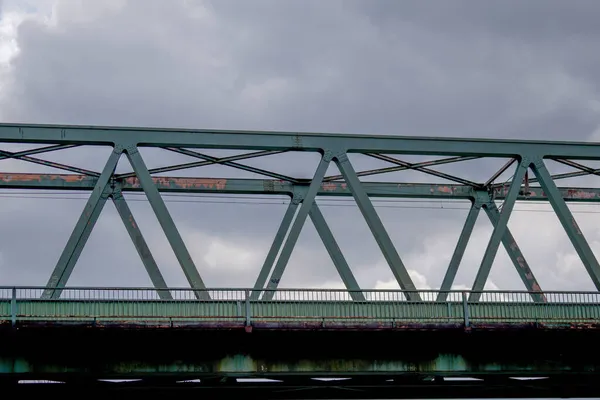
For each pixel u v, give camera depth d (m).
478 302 49.94
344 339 49.06
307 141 54.25
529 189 62.28
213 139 53.62
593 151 57.06
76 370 47.25
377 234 52.91
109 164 52.47
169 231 51.31
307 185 58.81
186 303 47.44
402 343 49.91
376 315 48.88
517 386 54.53
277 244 55.41
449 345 50.38
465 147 55.69
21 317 46.16
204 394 54.56
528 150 56.41
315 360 49.16
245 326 47.50
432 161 58.34
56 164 55.62
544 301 53.47
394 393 55.94
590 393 57.50
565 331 50.12
